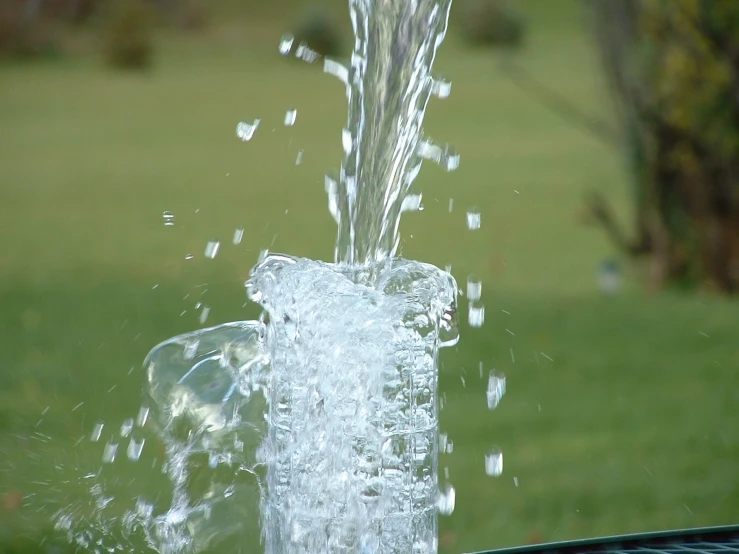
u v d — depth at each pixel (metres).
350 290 2.32
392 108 3.09
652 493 5.79
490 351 8.34
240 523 2.77
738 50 8.65
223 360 2.73
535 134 17.05
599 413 7.06
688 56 8.86
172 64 21.36
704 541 2.89
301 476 2.31
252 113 17.97
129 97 19.30
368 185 3.06
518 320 9.05
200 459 2.77
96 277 10.37
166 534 2.82
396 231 3.06
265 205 13.13
